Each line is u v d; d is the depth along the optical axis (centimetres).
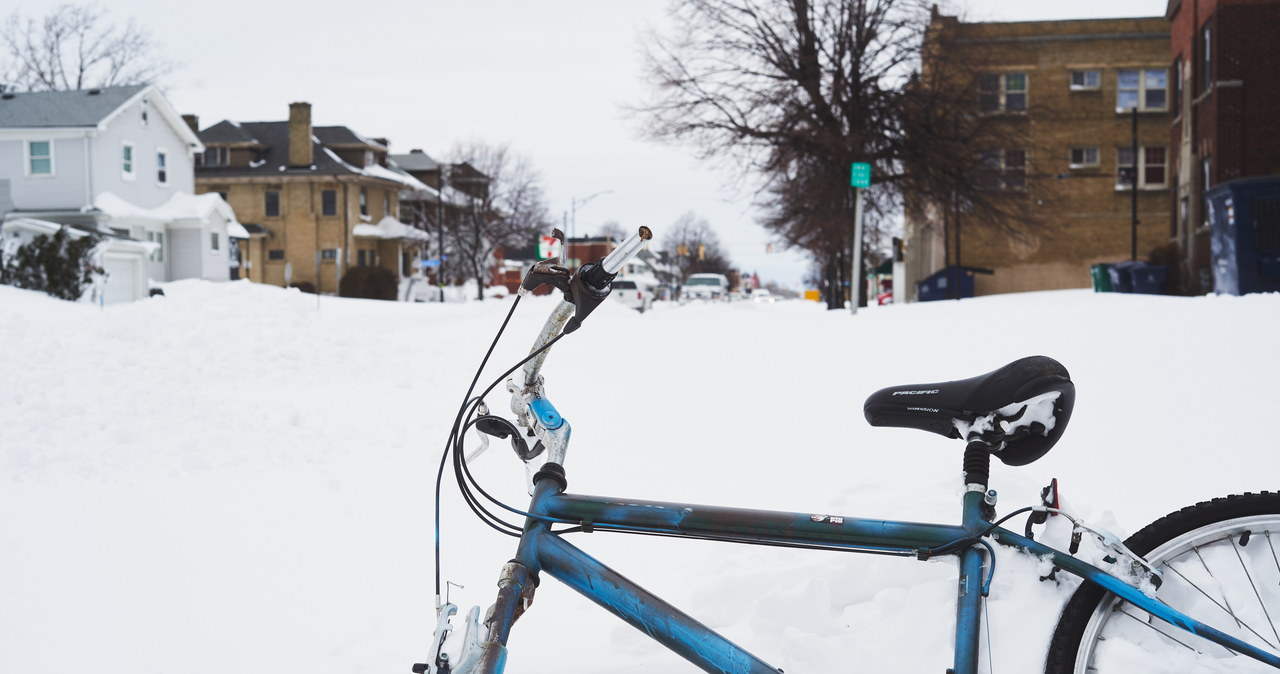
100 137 4350
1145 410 527
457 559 443
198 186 6206
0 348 754
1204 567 209
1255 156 2438
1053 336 898
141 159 4612
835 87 2759
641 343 1302
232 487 567
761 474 532
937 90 2880
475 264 6344
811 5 2819
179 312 987
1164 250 2762
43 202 4312
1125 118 3938
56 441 622
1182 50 2838
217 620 369
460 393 934
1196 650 205
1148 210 3928
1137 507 365
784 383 841
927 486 414
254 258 6194
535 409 231
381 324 2427
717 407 758
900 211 3022
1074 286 3962
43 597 390
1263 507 208
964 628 200
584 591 217
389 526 495
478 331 1516
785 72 2820
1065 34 3947
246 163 6306
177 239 4788
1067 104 3962
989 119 2944
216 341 946
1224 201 1535
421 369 1041
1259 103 2433
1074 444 469
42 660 330
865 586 318
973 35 2991
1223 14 2438
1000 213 2955
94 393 704
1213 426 477
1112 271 2870
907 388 219
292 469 613
